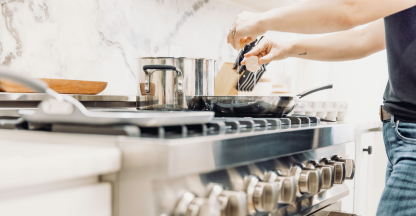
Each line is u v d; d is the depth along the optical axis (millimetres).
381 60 2184
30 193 383
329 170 748
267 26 839
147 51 1437
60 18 1149
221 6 1815
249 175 588
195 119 572
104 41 1279
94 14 1243
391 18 838
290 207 713
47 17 1115
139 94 1152
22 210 371
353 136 965
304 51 1142
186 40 1614
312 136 740
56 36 1140
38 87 457
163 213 442
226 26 1857
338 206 958
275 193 569
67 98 517
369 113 2162
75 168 401
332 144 831
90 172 416
